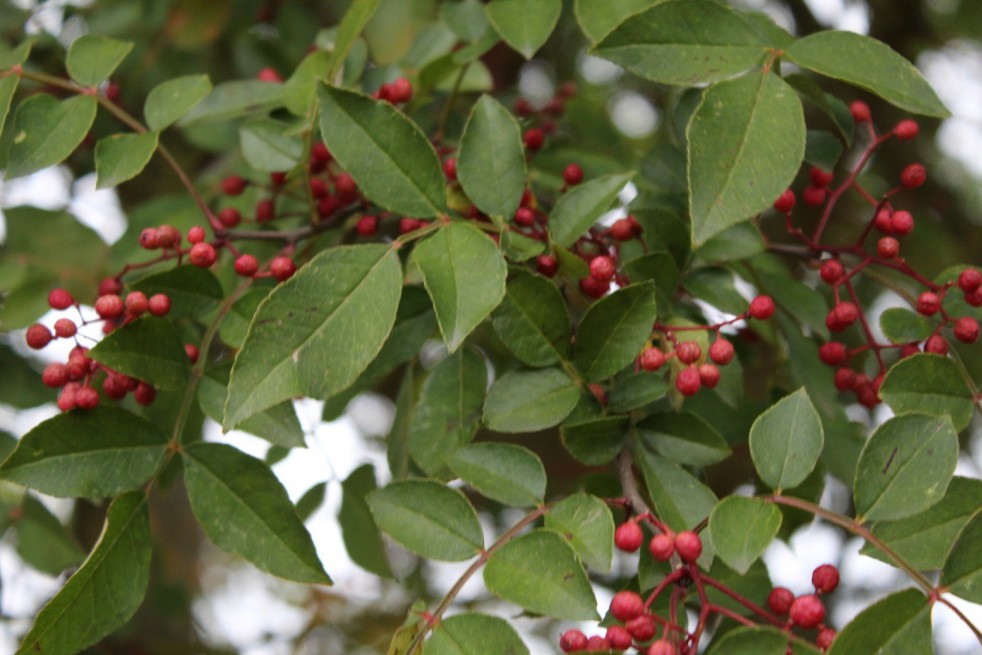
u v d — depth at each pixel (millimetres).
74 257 712
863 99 903
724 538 570
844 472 670
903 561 572
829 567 588
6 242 709
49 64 773
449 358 638
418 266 589
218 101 676
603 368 608
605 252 648
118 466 607
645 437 607
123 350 611
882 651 560
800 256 658
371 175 604
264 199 704
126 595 601
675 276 633
